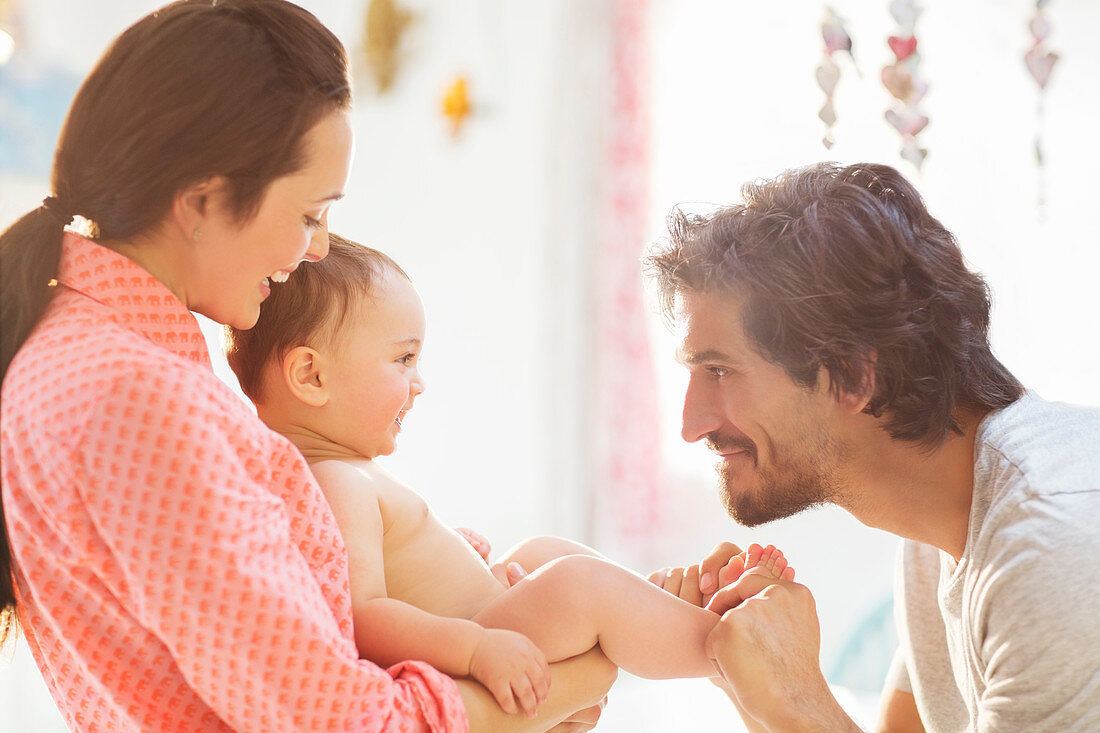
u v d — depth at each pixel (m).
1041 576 1.08
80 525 0.88
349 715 0.92
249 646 0.88
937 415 1.26
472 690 1.09
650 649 1.25
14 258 0.98
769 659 1.25
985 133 3.84
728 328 1.30
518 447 4.54
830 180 1.35
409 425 4.25
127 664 0.94
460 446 4.40
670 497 4.48
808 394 1.28
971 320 1.30
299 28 0.99
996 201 3.83
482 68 4.45
